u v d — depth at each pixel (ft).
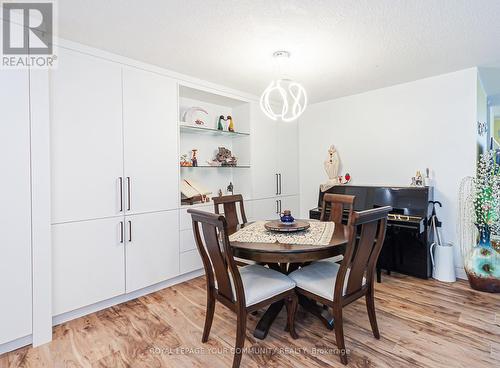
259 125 12.39
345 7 5.65
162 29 6.52
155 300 8.27
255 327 6.72
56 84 6.80
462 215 9.57
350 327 6.57
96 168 7.49
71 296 7.06
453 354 5.54
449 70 9.44
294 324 6.34
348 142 12.50
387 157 11.33
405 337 6.14
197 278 10.09
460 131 9.59
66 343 6.14
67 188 6.98
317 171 13.76
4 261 5.69
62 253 6.91
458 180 9.68
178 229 9.41
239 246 5.87
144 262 8.52
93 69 7.43
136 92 8.32
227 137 12.66
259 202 12.39
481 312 7.20
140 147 8.43
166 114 9.07
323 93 11.96
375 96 11.57
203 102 11.73
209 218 5.20
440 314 7.12
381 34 6.78
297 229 6.98
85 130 7.28
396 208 10.01
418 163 10.55
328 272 6.40
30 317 6.01
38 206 6.12
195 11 5.78
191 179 11.35
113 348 5.94
